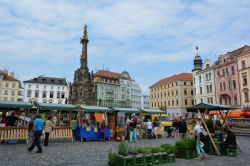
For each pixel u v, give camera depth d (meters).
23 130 19.97
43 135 21.70
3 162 11.45
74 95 54.62
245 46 61.44
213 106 16.30
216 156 14.64
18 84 97.19
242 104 57.62
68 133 22.56
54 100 104.31
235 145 14.80
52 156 13.50
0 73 95.00
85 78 54.66
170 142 22.25
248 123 33.22
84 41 55.47
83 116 27.77
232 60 61.81
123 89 114.81
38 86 102.44
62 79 109.06
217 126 21.06
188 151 13.68
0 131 19.02
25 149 16.17
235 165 11.68
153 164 11.55
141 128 27.23
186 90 88.62
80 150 16.28
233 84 61.44
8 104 20.89
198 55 78.69
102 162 11.99
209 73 70.81
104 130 24.16
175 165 11.58
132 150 11.20
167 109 93.69
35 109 27.56
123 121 28.31
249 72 55.84
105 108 26.33
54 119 27.92
